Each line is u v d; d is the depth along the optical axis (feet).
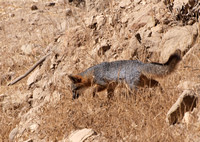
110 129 53.42
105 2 101.96
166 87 58.54
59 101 65.72
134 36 73.77
